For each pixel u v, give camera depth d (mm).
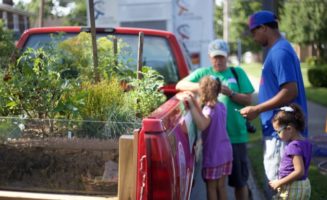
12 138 3236
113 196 3109
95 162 3127
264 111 4125
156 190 2738
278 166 4148
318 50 31562
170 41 5785
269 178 4223
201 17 11570
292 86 4039
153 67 5785
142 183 2762
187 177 3570
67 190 3152
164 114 3072
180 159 3162
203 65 11656
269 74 4176
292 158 3896
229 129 5055
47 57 3863
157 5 11266
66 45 4922
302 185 3939
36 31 5715
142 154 2764
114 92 3680
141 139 2773
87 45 5008
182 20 11602
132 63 5660
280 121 3922
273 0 9453
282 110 3957
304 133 4223
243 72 5234
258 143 9391
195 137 4852
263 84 4246
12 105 3529
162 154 2715
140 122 3359
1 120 3262
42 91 3553
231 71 5203
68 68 4410
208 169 4750
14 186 3199
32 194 3117
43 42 5621
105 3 11336
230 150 4820
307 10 29516
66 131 3246
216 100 4754
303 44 31281
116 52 4898
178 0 11492
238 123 5062
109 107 3547
